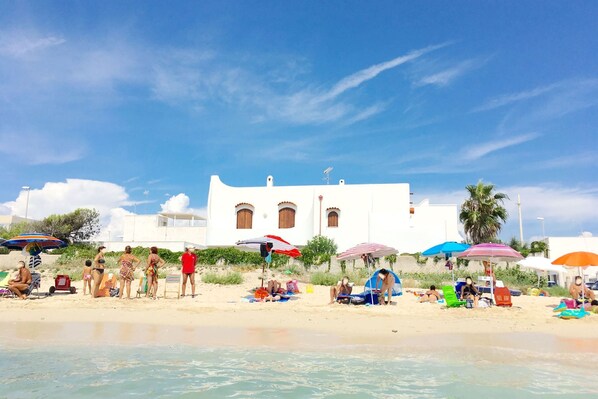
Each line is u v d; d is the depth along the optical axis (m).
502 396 6.89
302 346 10.21
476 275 30.30
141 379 7.66
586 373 8.16
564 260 15.40
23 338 10.92
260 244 18.52
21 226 49.91
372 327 12.68
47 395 6.86
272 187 43.91
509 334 11.88
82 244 45.62
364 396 6.89
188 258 18.77
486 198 41.72
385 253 18.05
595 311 15.33
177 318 13.95
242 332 11.86
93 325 12.77
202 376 7.85
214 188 44.72
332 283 24.86
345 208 41.75
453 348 10.13
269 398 6.79
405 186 41.81
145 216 49.59
